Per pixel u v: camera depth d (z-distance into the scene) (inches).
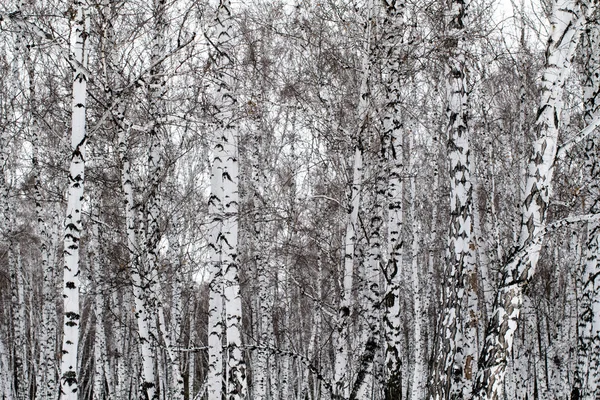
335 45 418.6
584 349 446.3
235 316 360.5
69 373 298.5
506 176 659.4
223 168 376.5
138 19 457.1
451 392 262.2
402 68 433.1
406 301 977.5
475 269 275.6
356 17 428.1
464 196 273.6
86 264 839.1
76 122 321.1
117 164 478.6
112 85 451.5
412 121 659.4
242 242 823.1
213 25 399.2
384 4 405.4
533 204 239.6
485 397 237.0
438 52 308.2
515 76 571.5
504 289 241.1
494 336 240.5
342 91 448.8
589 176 428.1
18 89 572.1
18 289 813.2
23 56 505.4
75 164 317.4
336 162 491.5
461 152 275.6
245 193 761.0
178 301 596.7
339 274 436.5
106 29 413.1
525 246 237.6
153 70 422.6
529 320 735.1
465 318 285.6
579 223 567.5
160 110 464.8
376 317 402.3
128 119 446.0
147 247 457.4
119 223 632.4
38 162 588.4
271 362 936.3
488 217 634.2
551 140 239.1
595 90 424.8
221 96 382.9
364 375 374.9
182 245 628.1
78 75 324.8
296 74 522.6
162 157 498.9
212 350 415.2
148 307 470.9
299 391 1044.5
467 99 279.7
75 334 304.8
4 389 808.3
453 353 264.5
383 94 425.1
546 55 242.7
